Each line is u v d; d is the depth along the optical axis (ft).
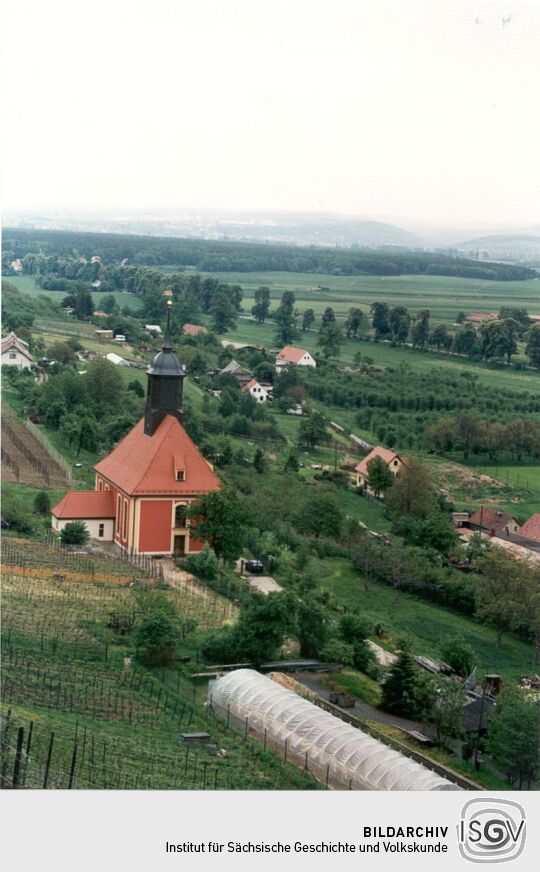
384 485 426.51
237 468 437.17
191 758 191.62
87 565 301.63
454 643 284.20
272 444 493.36
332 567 354.13
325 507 383.45
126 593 280.31
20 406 486.79
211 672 237.86
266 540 356.59
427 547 380.78
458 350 604.49
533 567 339.16
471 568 361.10
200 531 318.45
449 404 525.75
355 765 191.83
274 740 204.23
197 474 325.83
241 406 526.16
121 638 248.73
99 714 204.64
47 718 195.93
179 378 332.19
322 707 229.66
